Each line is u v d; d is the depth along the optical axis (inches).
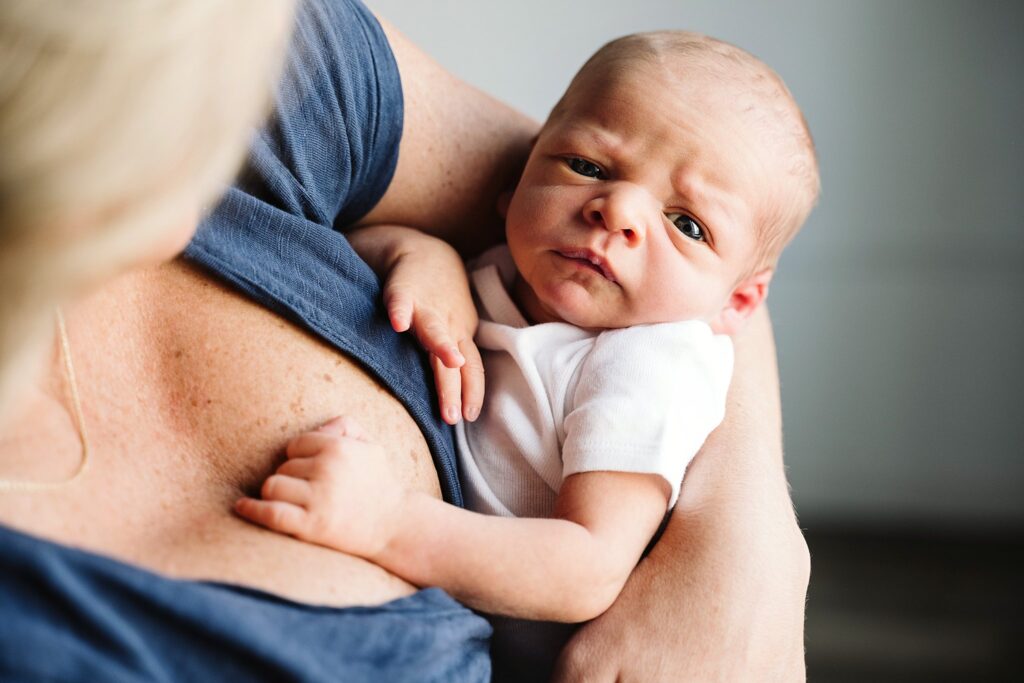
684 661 34.3
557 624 36.9
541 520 33.8
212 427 30.5
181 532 27.5
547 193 40.8
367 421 33.0
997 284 95.5
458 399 36.9
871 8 87.2
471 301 41.7
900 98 90.2
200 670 23.8
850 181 93.5
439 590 30.7
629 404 37.0
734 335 46.6
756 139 41.1
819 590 93.4
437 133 44.4
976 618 90.5
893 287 96.7
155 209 21.0
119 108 19.6
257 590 25.9
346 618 26.8
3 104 18.7
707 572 35.6
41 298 20.4
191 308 31.3
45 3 18.7
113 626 22.6
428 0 83.7
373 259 42.1
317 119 36.7
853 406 100.6
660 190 40.3
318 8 36.8
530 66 85.9
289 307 32.5
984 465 100.4
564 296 40.1
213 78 21.4
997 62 88.6
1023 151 91.0
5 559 22.0
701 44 42.8
